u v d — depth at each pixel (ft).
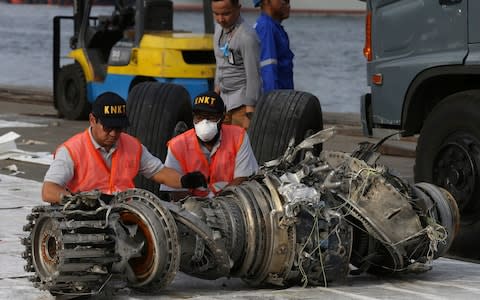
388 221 49.19
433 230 49.73
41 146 108.88
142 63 132.36
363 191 49.32
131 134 67.46
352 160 50.31
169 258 44.45
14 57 362.12
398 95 70.54
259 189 48.60
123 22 145.18
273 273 48.01
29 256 45.73
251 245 47.52
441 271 55.42
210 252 47.03
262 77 73.05
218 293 47.19
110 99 48.75
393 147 111.86
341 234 48.26
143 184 63.82
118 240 43.86
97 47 144.77
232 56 70.90
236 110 71.82
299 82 279.08
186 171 54.24
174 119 67.26
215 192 54.49
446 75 67.15
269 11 73.92
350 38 547.08
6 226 62.80
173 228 44.45
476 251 63.62
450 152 65.16
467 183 63.72
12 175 88.58
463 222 63.93
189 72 129.18
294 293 46.88
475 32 63.98
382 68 71.97
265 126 64.85
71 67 143.43
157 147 66.74
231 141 54.70
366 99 74.38
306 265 47.83
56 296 44.50
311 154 50.67
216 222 47.37
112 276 44.34
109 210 43.93
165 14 137.39
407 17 69.36
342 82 280.31
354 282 50.88
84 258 43.21
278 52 74.18
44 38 496.23
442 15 66.39
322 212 47.85
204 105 53.21
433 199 51.85
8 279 48.29
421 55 68.39
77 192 46.57
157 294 46.37
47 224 44.75
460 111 64.23
